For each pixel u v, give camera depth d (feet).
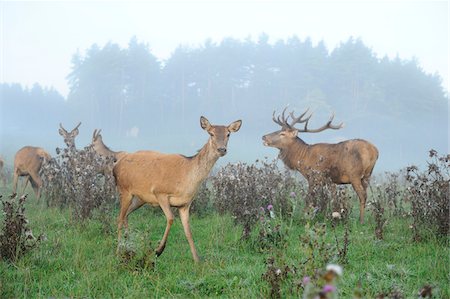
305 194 54.13
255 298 27.35
